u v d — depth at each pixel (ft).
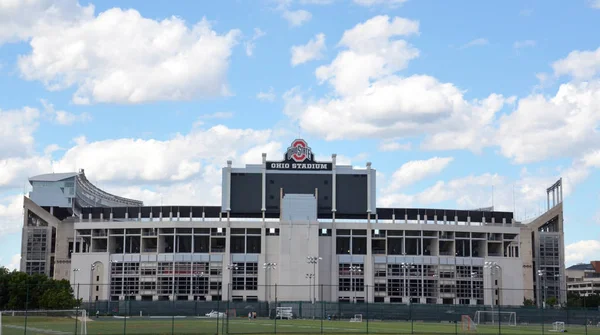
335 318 590.96
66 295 579.48
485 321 568.82
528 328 459.73
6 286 585.63
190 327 381.19
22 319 419.95
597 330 441.68
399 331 375.66
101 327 368.27
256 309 634.02
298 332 344.28
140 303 636.07
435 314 582.76
